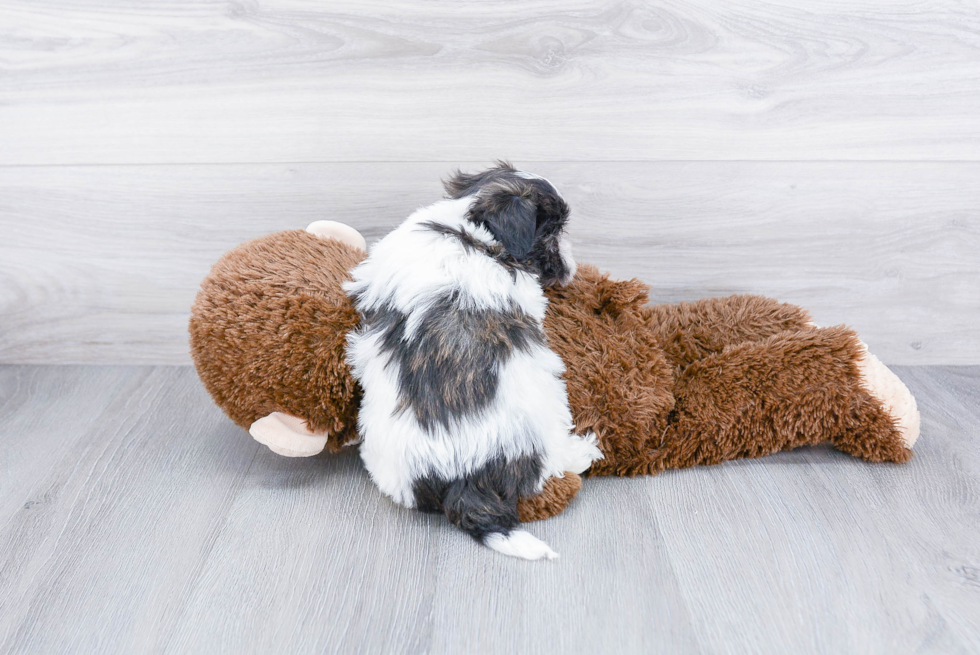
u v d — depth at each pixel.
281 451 1.49
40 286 1.98
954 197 1.87
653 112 1.79
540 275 1.53
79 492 1.55
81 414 1.84
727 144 1.82
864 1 1.69
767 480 1.58
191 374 2.04
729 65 1.75
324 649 1.16
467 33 1.72
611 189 1.87
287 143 1.83
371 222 1.91
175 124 1.81
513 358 1.37
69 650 1.17
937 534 1.41
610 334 1.59
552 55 1.74
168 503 1.51
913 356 2.05
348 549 1.38
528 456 1.38
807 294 1.99
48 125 1.80
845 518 1.46
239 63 1.75
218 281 1.53
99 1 1.69
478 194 1.50
